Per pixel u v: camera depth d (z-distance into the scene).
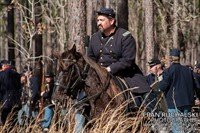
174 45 45.09
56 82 11.50
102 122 11.07
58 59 11.68
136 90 12.00
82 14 17.66
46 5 41.28
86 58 11.78
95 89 11.66
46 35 53.72
